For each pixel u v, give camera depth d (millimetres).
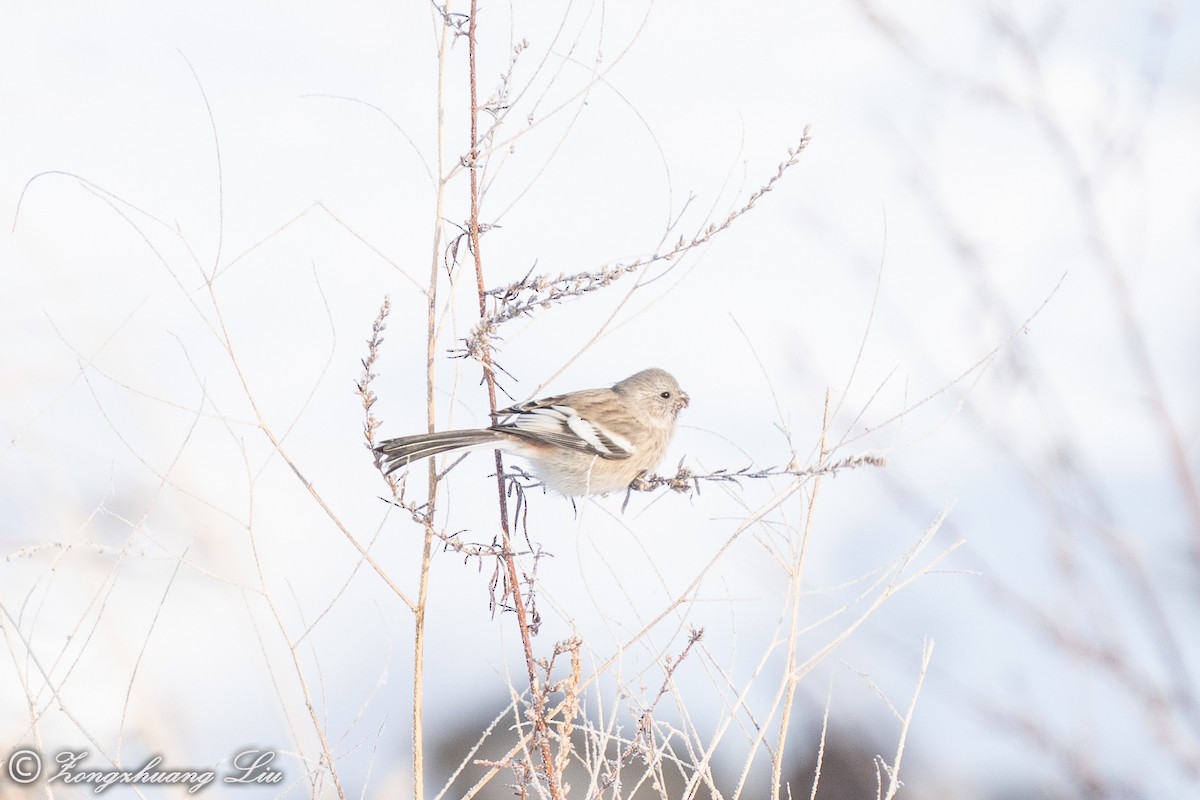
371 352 6762
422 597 6898
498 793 10062
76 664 7406
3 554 7441
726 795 9938
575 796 9148
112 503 8406
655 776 6898
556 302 7090
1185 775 10000
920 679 7176
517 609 7078
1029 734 10242
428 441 7145
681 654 6895
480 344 7168
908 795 10195
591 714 9227
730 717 6773
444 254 7281
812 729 10430
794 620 6820
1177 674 10188
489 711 10477
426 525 6910
